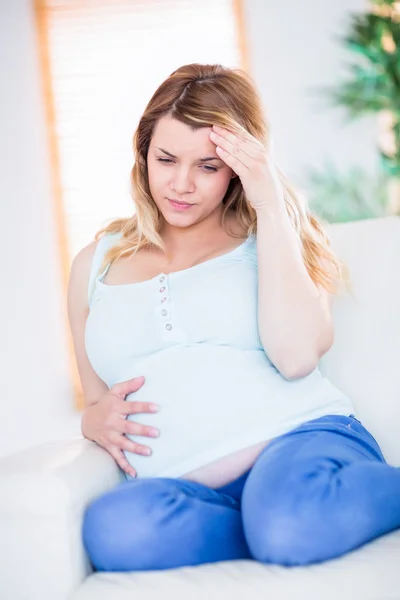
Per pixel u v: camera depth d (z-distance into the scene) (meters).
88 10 4.00
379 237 1.75
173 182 1.57
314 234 1.67
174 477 1.42
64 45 4.01
